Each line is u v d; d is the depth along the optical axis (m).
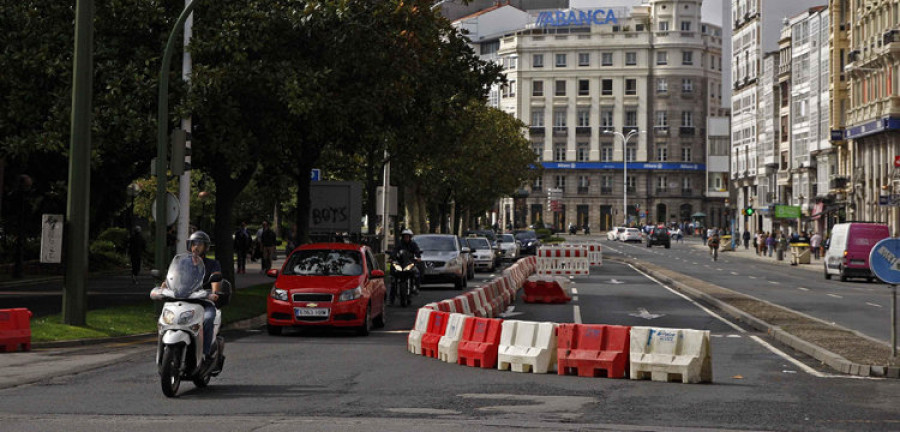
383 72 36.78
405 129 40.59
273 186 48.72
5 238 56.47
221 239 38.72
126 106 33.38
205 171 43.28
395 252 40.06
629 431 13.34
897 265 20.98
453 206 111.75
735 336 28.02
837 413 15.17
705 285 49.31
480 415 14.71
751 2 156.12
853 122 104.94
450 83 42.75
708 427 13.85
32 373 19.80
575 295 45.38
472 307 29.03
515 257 88.50
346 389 17.55
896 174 85.19
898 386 18.38
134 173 48.59
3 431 13.21
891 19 95.50
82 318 27.55
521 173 109.38
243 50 34.25
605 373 19.75
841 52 115.25
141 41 35.31
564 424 13.91
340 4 34.44
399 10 35.84
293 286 28.16
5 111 34.97
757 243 117.62
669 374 18.89
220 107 34.47
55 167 46.75
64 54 34.38
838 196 110.69
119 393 16.97
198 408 15.32
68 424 13.78
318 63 36.19
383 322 30.95
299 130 38.84
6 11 34.19
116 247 66.88
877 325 31.94
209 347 17.00
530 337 20.59
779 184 139.62
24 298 40.19
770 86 142.38
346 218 56.97
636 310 36.91
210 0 34.75
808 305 40.97
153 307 31.58
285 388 17.66
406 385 18.16
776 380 19.19
